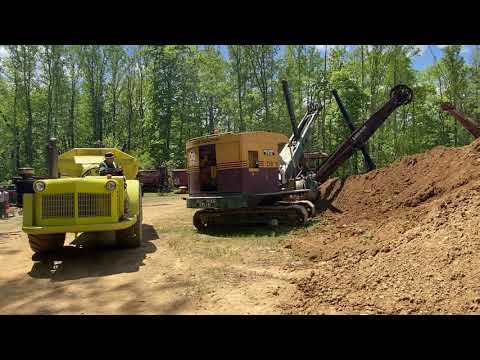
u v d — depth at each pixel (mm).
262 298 5227
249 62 33031
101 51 43000
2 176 39406
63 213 7199
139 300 5406
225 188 10859
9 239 10703
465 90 36094
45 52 36969
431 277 4680
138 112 47438
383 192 12227
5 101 37875
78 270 7125
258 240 9242
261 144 11094
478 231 4980
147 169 35656
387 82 32219
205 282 6027
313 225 10844
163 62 38969
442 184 10188
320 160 18297
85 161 10195
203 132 43531
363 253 6414
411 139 38125
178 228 11695
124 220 7562
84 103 45156
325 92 31531
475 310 3881
